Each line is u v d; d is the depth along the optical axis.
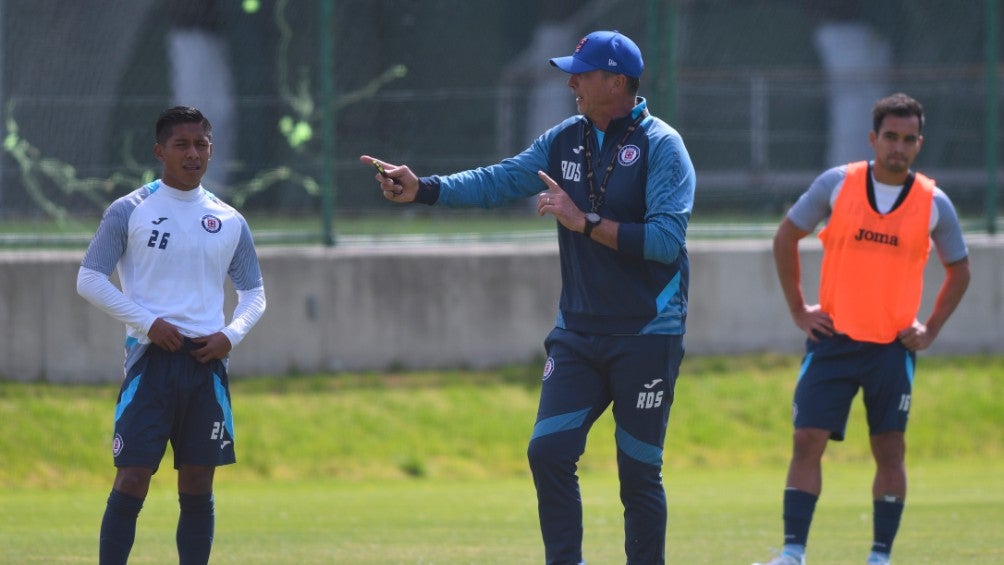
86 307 43.50
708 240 51.12
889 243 22.64
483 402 44.38
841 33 66.31
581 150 19.39
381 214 50.84
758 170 58.66
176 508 32.78
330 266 45.44
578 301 19.30
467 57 56.22
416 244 48.41
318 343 45.28
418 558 24.05
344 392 44.00
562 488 19.09
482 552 24.86
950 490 36.34
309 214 50.38
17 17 52.22
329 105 47.28
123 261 19.41
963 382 47.88
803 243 49.81
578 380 19.23
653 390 19.06
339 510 32.31
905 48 66.50
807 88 64.19
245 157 51.22
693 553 24.95
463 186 19.72
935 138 62.84
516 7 59.28
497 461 41.97
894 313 22.72
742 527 28.86
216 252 19.42
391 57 53.88
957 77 65.62
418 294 46.19
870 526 29.11
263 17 53.88
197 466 19.27
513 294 46.97
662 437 19.39
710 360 47.88
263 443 40.84
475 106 51.88
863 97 64.88
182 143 19.12
